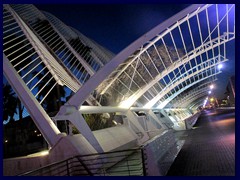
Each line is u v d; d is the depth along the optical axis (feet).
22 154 75.00
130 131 58.70
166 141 35.94
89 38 84.74
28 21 59.77
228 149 34.91
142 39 37.14
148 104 75.10
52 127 32.65
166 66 61.93
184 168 27.78
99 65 77.25
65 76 51.21
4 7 44.29
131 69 60.29
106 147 38.86
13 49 78.54
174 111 133.69
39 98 112.06
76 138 31.86
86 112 38.17
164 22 38.52
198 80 100.48
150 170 24.62
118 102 59.47
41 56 44.42
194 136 60.85
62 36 68.13
